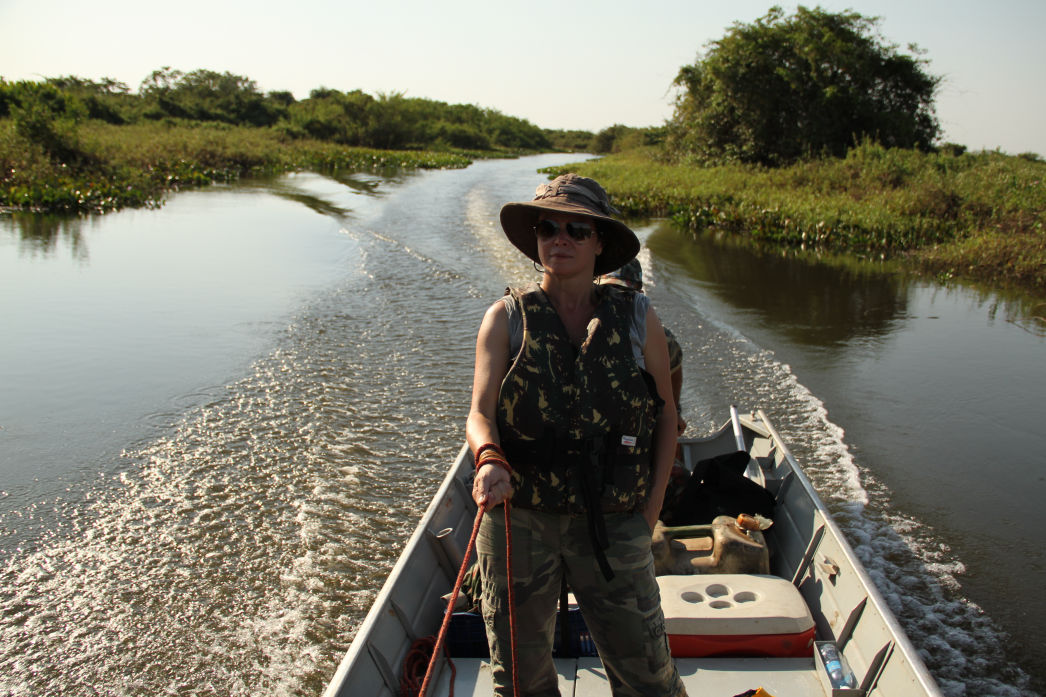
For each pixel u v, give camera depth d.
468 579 2.90
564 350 1.89
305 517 4.77
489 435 1.82
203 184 24.05
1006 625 3.86
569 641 2.81
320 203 19.83
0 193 17.31
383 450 5.66
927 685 2.17
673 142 31.44
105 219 15.97
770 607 2.79
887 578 4.23
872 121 24.88
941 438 5.91
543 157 69.38
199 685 3.47
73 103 28.22
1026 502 5.00
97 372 6.97
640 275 3.46
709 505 3.79
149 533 4.58
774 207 15.89
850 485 5.21
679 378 3.54
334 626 3.84
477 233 15.15
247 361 7.36
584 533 1.90
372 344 7.95
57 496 4.94
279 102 79.44
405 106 61.09
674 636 2.75
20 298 9.34
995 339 8.33
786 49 25.20
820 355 7.80
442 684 2.70
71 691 3.43
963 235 13.34
